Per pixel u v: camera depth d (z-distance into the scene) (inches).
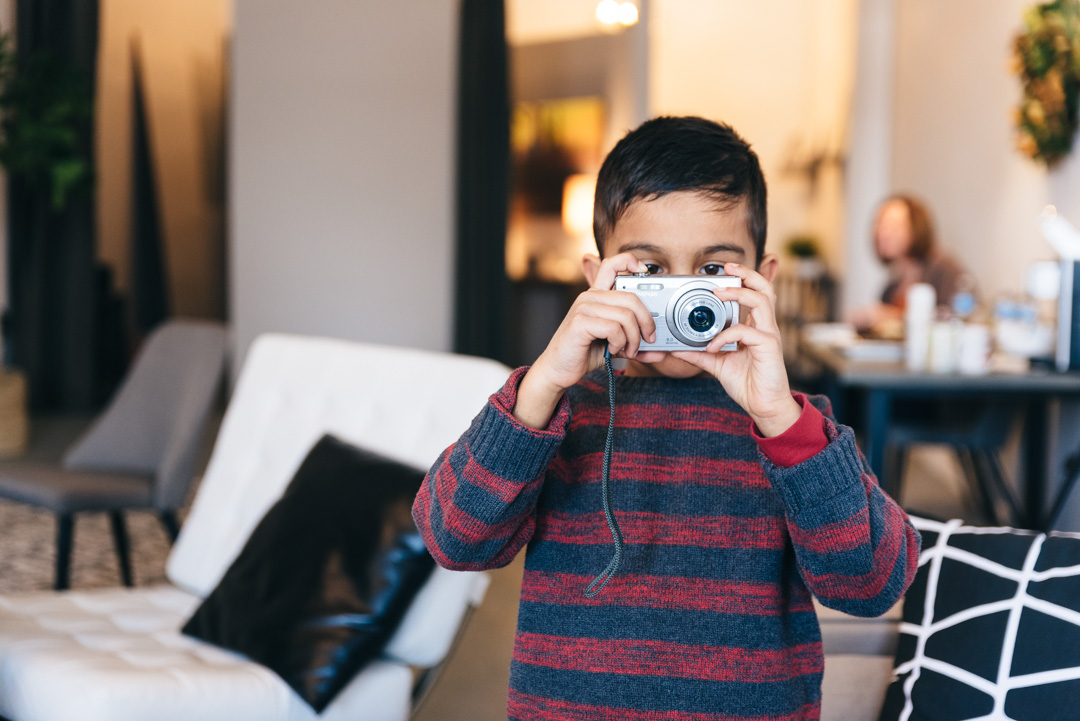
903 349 121.8
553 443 30.0
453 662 91.0
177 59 275.1
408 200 216.4
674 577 31.4
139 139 263.4
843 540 29.0
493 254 217.8
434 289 218.8
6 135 191.8
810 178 307.0
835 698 46.1
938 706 41.2
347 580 57.9
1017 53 135.3
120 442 107.2
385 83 213.6
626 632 31.1
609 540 32.1
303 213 213.3
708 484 32.5
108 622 65.0
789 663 31.5
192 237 281.7
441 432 68.4
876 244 159.6
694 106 326.3
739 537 31.8
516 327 261.3
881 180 239.0
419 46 214.1
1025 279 144.1
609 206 33.6
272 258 212.8
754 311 30.7
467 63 213.2
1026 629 40.9
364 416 73.7
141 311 265.0
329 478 64.5
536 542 33.4
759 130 321.7
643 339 31.2
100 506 94.4
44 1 213.0
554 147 255.6
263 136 211.3
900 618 47.3
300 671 54.9
